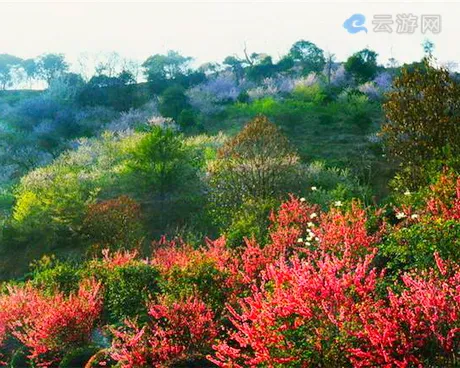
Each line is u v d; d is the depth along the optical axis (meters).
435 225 7.71
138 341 7.73
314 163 31.73
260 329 5.32
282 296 5.41
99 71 65.19
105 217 19.55
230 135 41.56
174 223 24.19
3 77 89.88
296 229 11.70
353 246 9.15
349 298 5.27
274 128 22.22
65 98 58.09
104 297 10.38
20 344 9.57
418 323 4.73
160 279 9.62
